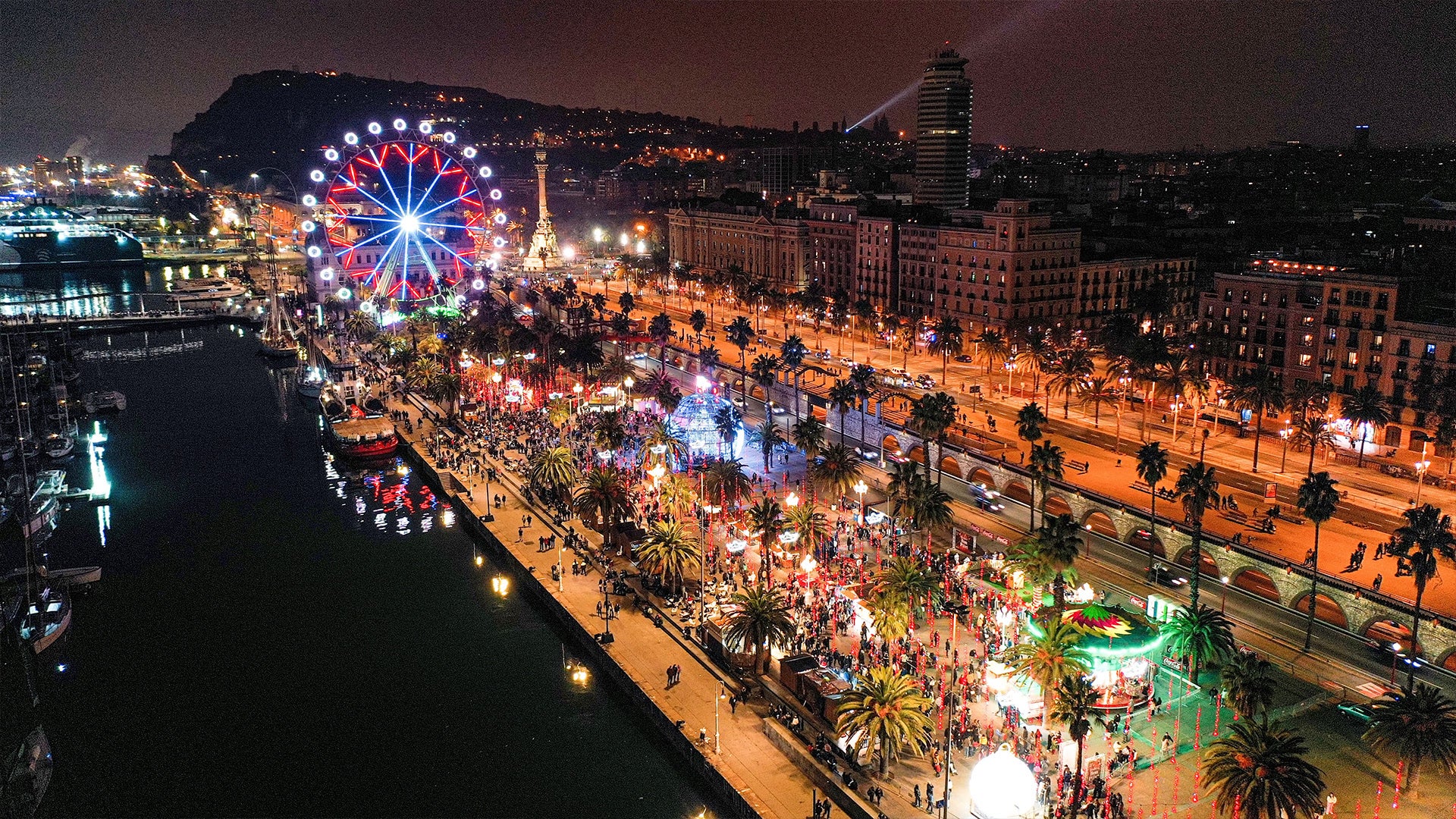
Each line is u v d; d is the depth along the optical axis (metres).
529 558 136.00
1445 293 180.12
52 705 107.38
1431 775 82.81
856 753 85.06
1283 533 128.62
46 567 138.12
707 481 136.12
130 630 124.06
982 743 89.06
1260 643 104.50
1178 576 119.69
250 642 120.69
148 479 182.38
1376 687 94.94
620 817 88.69
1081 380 182.38
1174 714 92.50
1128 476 152.38
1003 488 149.00
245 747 100.00
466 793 92.44
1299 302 177.38
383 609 128.50
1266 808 70.00
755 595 102.44
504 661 115.00
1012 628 106.94
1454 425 141.75
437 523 158.38
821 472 137.62
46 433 199.38
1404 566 98.81
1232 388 163.25
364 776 95.25
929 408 143.88
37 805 91.12
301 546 149.88
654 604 119.94
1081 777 77.94
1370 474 152.12
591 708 105.38
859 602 107.94
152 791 93.38
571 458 152.12
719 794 88.81
